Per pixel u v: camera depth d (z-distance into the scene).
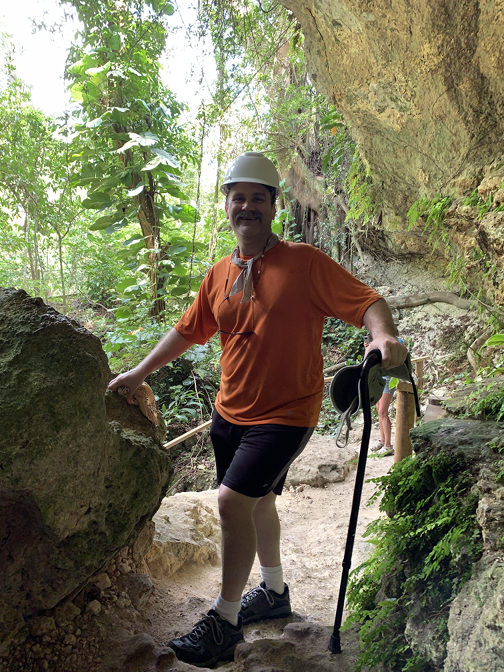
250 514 1.99
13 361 1.59
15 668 1.73
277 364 2.05
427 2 3.95
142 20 6.89
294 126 9.77
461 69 4.14
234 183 2.19
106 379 1.72
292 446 2.01
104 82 7.59
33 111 9.77
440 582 1.64
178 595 2.45
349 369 1.88
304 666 1.80
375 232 9.03
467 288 4.79
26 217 10.55
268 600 2.34
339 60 4.89
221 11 5.84
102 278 11.26
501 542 1.49
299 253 2.13
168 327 7.50
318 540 3.34
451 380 7.79
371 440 6.32
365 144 5.43
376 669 1.71
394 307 9.14
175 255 8.35
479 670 1.25
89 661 1.82
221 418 2.23
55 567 1.75
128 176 7.88
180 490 6.64
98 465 1.69
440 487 1.84
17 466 1.52
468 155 4.50
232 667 1.91
